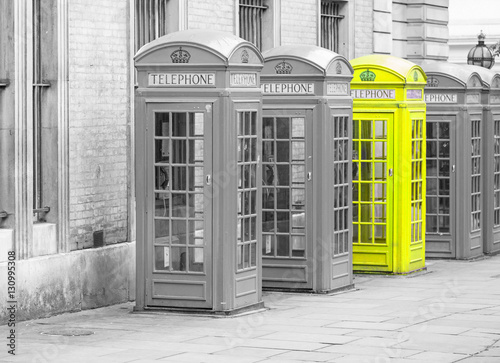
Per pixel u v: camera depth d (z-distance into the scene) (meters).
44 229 11.52
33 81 11.70
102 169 12.44
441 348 9.48
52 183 11.76
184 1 14.07
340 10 18.80
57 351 9.21
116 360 8.79
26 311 11.06
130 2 12.91
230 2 15.21
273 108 12.99
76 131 12.01
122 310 11.89
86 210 12.16
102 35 12.46
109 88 12.59
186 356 8.98
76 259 11.81
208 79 11.01
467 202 16.86
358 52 19.05
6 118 11.08
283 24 16.67
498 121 18.17
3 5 11.06
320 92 12.83
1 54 11.09
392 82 14.55
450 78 16.58
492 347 9.56
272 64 12.96
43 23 11.77
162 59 11.12
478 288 13.73
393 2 20.95
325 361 8.84
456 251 16.95
